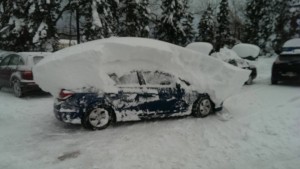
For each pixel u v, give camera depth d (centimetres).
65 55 625
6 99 999
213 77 773
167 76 702
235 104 905
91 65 614
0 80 1135
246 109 834
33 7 1762
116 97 637
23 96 1039
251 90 1187
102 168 453
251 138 580
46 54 1078
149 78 680
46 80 627
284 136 586
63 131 633
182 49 764
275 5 3981
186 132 620
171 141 567
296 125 648
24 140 580
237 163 469
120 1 2342
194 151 519
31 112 816
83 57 610
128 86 653
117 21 2205
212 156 496
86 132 620
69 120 614
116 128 645
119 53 650
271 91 1147
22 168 456
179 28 3044
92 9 1864
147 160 480
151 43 705
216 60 789
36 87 1006
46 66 617
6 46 1911
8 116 771
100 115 634
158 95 679
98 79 621
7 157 497
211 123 689
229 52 1488
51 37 1928
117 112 643
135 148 531
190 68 768
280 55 1358
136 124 675
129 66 665
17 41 1848
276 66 1335
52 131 635
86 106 616
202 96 740
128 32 2400
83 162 475
